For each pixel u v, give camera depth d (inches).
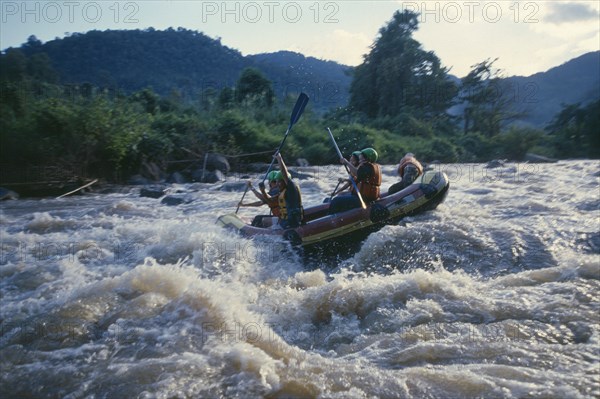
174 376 147.5
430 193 317.7
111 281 207.5
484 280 236.5
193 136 713.6
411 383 143.9
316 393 140.9
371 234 279.9
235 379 146.7
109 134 591.8
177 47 4037.9
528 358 156.3
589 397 134.4
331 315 196.5
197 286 199.9
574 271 222.1
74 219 375.9
